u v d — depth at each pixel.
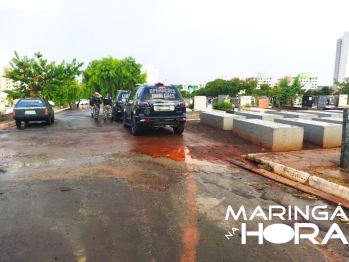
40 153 7.02
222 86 74.06
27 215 3.49
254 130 8.23
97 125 13.81
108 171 5.41
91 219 3.39
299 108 25.27
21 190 4.36
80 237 2.98
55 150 7.38
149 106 9.23
